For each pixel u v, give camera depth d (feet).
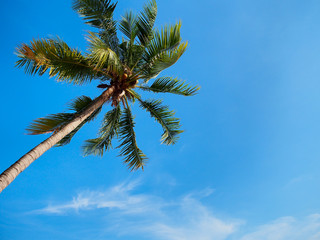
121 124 33.78
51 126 22.62
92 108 25.66
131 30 31.96
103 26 29.09
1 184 13.87
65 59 23.94
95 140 33.19
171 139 33.55
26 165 16.49
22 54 21.21
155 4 31.48
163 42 25.77
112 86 29.30
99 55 21.71
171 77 32.09
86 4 27.71
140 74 31.07
